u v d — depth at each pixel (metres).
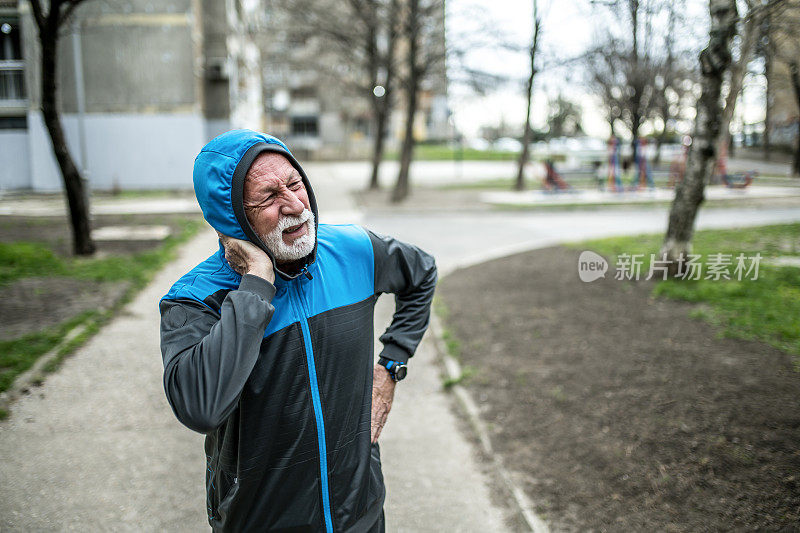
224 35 25.98
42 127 22.20
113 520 2.97
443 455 3.67
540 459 3.44
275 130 51.44
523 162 22.28
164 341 1.38
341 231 1.72
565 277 7.43
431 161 44.06
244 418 1.48
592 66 9.96
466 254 10.77
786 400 3.37
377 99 22.86
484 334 5.74
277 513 1.55
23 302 6.67
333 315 1.58
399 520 3.01
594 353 4.71
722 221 9.20
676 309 5.36
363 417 1.70
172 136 23.39
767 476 2.77
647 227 13.20
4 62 22.70
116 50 22.75
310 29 18.89
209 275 1.51
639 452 3.23
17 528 2.88
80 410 4.17
